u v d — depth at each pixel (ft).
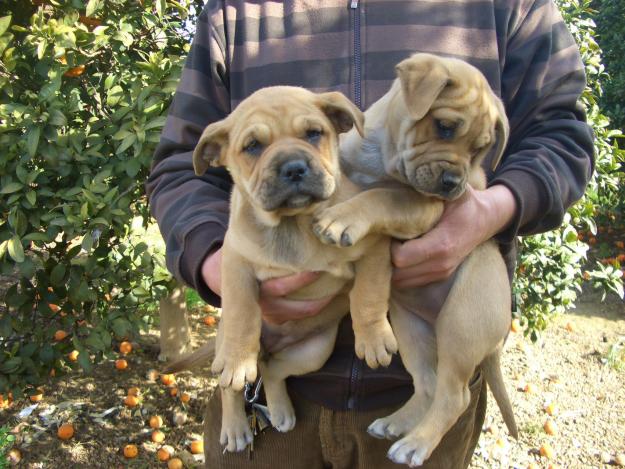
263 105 2.55
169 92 4.41
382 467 2.97
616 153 6.17
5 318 4.84
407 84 2.60
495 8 3.01
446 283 2.83
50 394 5.59
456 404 2.78
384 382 2.88
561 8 6.03
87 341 4.84
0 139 4.26
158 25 5.02
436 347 2.95
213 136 2.68
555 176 2.81
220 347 2.66
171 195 3.05
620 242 9.00
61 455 4.89
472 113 2.62
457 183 2.53
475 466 4.87
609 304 7.72
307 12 3.02
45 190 4.40
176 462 4.76
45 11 4.95
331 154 2.60
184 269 2.82
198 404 5.49
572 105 3.08
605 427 5.42
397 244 2.61
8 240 4.25
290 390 3.00
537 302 5.56
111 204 4.47
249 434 3.03
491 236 2.78
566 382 6.08
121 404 5.46
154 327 6.68
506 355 6.51
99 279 4.93
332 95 2.62
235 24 3.11
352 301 2.60
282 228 2.51
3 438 4.47
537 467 4.89
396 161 2.74
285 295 2.61
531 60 3.00
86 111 4.89
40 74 4.46
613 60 9.46
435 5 2.98
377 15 2.98
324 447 3.00
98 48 4.68
